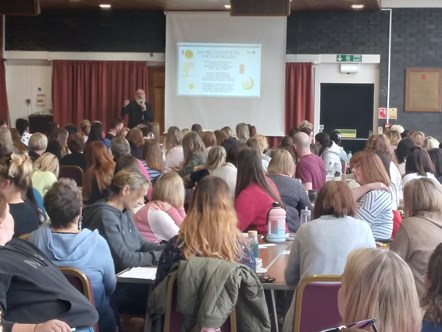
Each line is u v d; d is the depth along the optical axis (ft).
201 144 24.89
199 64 42.63
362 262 6.81
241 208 16.29
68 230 11.39
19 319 9.20
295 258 11.85
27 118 44.21
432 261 7.57
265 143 28.22
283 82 42.32
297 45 42.55
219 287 10.19
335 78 42.60
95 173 18.95
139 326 14.42
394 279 6.66
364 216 15.44
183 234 10.86
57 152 28.12
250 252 11.19
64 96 43.39
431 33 41.39
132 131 28.35
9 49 43.68
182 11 42.37
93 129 31.55
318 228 11.59
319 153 30.07
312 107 42.60
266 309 10.83
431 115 41.73
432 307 7.43
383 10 41.65
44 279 9.37
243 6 30.27
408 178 19.71
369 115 42.50
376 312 6.61
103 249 11.58
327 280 10.78
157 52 43.19
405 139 25.34
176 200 15.58
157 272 11.07
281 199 17.63
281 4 30.12
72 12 43.21
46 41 43.50
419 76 41.65
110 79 43.45
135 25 43.19
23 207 13.56
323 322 10.93
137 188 13.88
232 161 21.21
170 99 42.91
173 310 10.74
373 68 42.32
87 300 9.78
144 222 15.29
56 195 11.29
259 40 42.27
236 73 42.55
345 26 42.09
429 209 11.99
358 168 15.85
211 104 42.80
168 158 27.81
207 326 10.10
